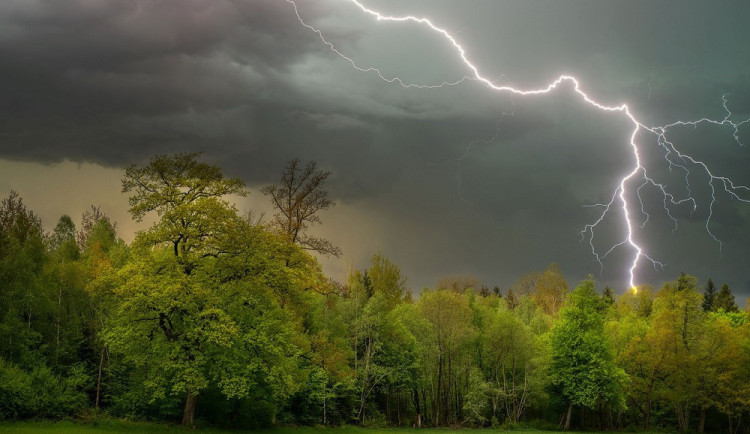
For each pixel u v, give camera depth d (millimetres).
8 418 34438
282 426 44594
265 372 36812
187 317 35062
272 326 37938
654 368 61188
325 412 49688
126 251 48969
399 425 58031
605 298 66062
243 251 36812
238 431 39375
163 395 34375
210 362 35875
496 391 60969
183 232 34750
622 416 69375
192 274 35844
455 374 62812
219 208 34938
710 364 60094
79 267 43688
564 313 63062
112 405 39250
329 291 42438
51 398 35969
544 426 63438
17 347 37812
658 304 82125
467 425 61250
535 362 61812
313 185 46375
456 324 59438
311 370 46094
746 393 58094
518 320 64750
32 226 63688
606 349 60750
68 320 41000
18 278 40562
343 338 52656
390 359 54812
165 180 36000
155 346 34625
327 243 44969
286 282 37594
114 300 39812
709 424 66750
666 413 68750
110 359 40938
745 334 64062
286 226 45188
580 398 60125
